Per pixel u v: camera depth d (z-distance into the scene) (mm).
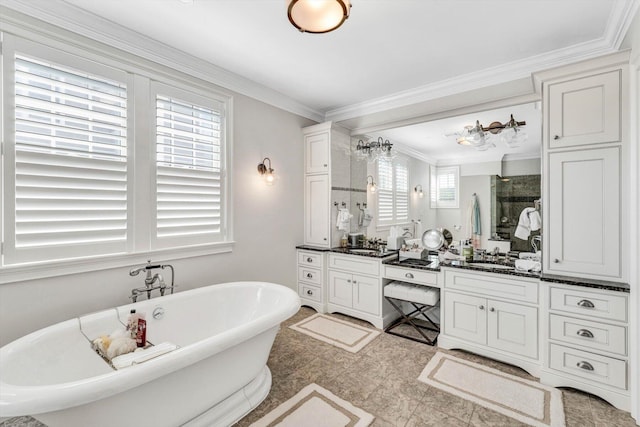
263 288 2480
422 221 3113
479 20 1916
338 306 3359
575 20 1890
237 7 1839
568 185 2010
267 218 3279
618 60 1814
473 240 2754
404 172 3277
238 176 2967
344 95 3275
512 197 2551
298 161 3684
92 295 2029
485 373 2145
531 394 1902
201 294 2361
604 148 1890
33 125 1773
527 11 1815
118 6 1834
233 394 1748
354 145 3795
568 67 1961
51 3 1778
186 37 2186
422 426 1627
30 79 1766
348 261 3260
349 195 3803
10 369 1325
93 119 2018
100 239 2057
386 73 2715
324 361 2326
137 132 2232
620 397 1752
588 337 1863
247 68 2664
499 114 2680
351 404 1813
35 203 1787
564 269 2029
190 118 2566
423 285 2842
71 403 1075
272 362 2309
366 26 2004
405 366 2250
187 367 1444
